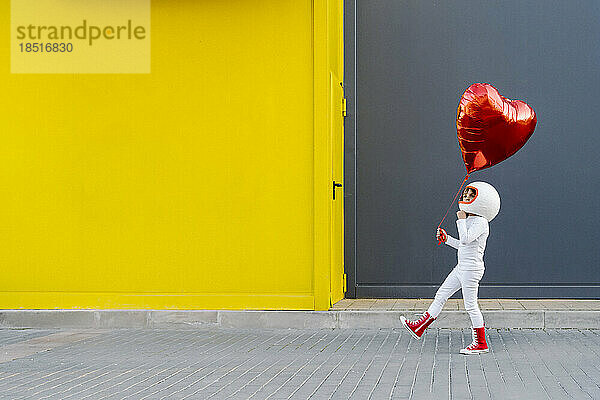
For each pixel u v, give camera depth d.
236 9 13.95
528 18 15.16
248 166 13.90
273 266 13.83
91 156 14.12
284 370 9.95
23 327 13.99
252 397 8.46
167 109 14.04
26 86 14.22
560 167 15.05
